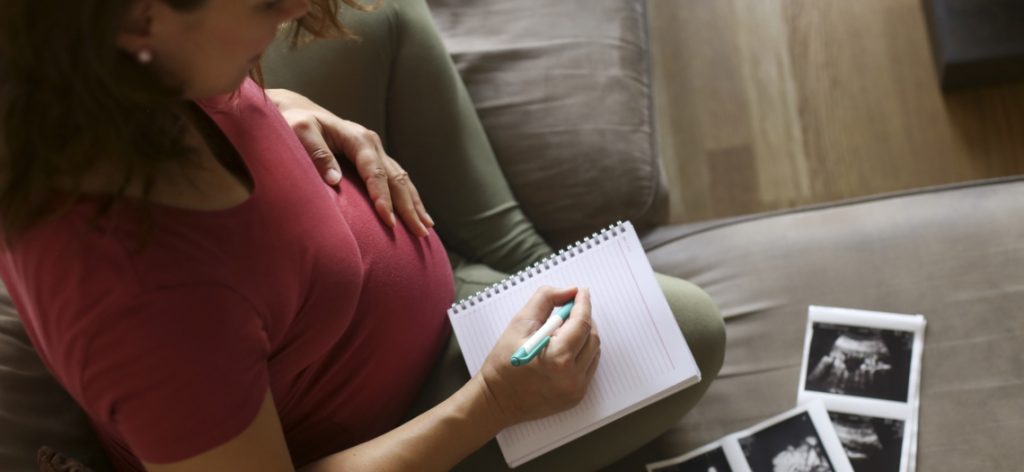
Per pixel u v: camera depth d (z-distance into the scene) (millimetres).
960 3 1671
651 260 1422
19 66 612
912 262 1344
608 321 1101
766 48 1829
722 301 1371
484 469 1127
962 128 1727
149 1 607
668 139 1818
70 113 637
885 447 1272
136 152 680
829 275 1357
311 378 986
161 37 643
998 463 1229
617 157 1455
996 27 1649
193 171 757
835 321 1335
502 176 1398
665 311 1090
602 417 1073
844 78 1789
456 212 1333
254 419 787
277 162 870
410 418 1163
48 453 905
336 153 1146
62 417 999
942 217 1365
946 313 1312
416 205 1162
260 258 794
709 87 1829
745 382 1327
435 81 1272
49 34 593
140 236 696
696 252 1412
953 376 1284
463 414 1006
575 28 1514
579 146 1450
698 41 1856
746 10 1854
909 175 1723
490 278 1284
